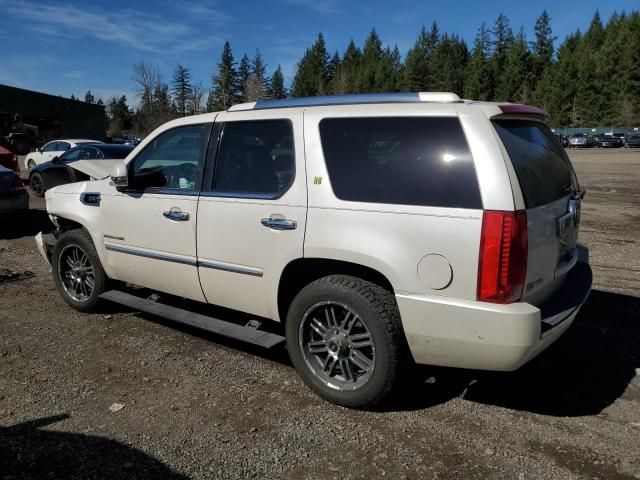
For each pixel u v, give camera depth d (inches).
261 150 156.5
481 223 121.2
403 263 128.8
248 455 123.7
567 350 177.8
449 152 127.3
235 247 158.7
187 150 175.0
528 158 134.3
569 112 3673.7
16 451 124.5
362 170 137.3
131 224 187.2
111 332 195.8
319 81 3959.2
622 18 4475.9
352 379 143.3
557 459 121.5
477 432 132.2
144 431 133.1
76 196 209.3
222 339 189.3
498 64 4077.3
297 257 145.1
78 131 1958.7
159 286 186.2
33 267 286.8
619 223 412.2
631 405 144.3
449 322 125.5
